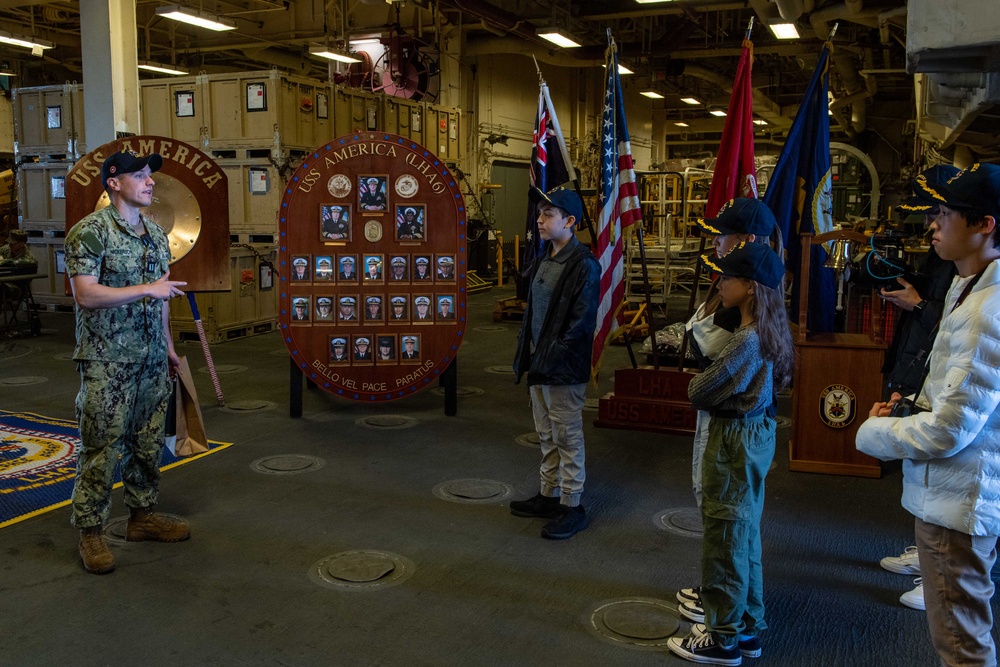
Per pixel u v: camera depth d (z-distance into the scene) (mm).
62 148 11492
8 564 3807
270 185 10836
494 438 6055
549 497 4484
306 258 6391
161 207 6109
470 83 18609
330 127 11805
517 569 3828
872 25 12711
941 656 2361
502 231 20453
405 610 3410
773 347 2771
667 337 8406
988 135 10414
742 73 5664
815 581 3744
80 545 3799
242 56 22359
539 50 18156
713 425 2906
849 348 5176
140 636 3172
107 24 8789
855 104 24984
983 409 2168
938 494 2299
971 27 4004
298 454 5594
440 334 6566
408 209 6438
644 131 27672
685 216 12484
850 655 3111
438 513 4531
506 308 12477
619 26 19875
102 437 3721
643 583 3701
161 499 4691
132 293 3621
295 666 2973
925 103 9453
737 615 2943
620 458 5625
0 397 7035
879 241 6738
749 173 5672
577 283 4078
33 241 12016
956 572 2297
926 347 3895
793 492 4945
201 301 10000
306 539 4148
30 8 16750
